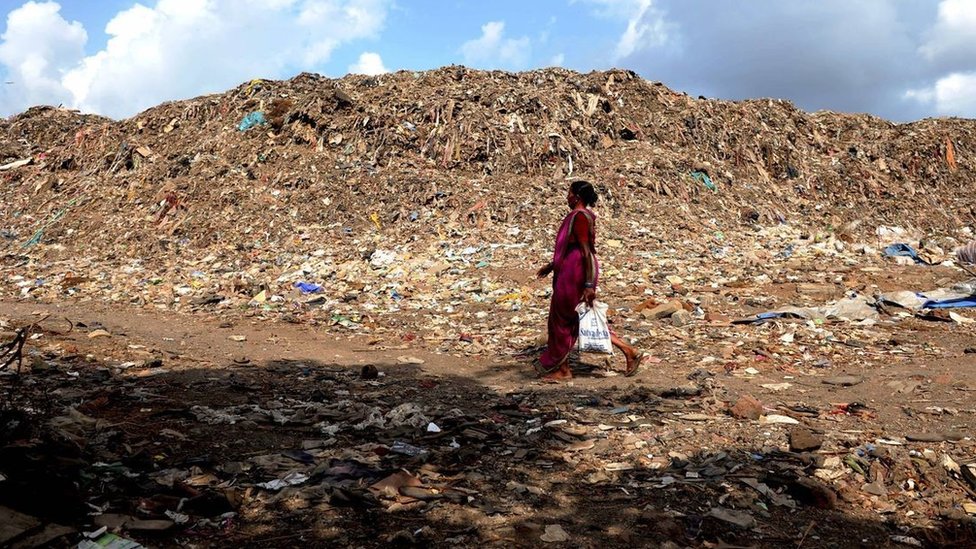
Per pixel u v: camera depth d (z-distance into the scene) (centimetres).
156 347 716
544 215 1434
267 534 290
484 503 325
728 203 1623
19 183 1869
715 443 413
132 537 280
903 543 294
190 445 396
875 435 423
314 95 1775
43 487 298
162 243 1423
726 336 767
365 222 1447
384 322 894
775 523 312
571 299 601
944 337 750
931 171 1934
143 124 1909
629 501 330
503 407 503
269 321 900
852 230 1566
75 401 477
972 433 423
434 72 1955
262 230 1438
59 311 954
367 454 388
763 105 2055
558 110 1742
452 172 1591
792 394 539
